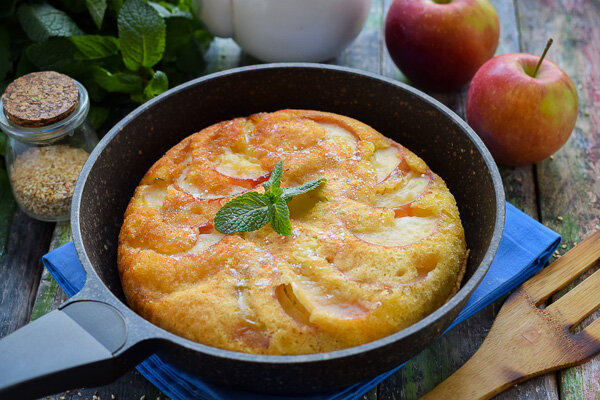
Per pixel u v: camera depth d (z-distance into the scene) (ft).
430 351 1.54
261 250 1.40
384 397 1.49
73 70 1.91
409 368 1.52
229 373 1.25
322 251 1.39
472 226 1.55
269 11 1.91
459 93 2.08
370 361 1.24
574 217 1.79
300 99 1.73
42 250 1.77
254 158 1.58
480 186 1.52
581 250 1.66
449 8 1.91
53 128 1.68
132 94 1.93
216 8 1.97
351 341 1.32
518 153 1.83
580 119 1.99
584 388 1.48
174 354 1.25
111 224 1.55
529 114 1.75
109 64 1.95
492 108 1.79
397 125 1.70
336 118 1.65
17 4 2.00
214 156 1.58
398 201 1.51
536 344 1.51
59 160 1.78
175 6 2.11
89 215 1.45
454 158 1.61
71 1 2.01
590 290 1.59
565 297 1.58
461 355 1.54
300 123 1.62
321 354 1.21
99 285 1.27
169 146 1.69
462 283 1.46
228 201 1.48
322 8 1.91
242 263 1.38
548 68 1.80
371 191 1.50
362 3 1.96
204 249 1.42
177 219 1.47
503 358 1.49
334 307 1.34
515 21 2.22
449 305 1.26
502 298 1.63
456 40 1.91
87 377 1.21
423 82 2.05
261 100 1.73
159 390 1.50
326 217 1.45
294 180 1.53
